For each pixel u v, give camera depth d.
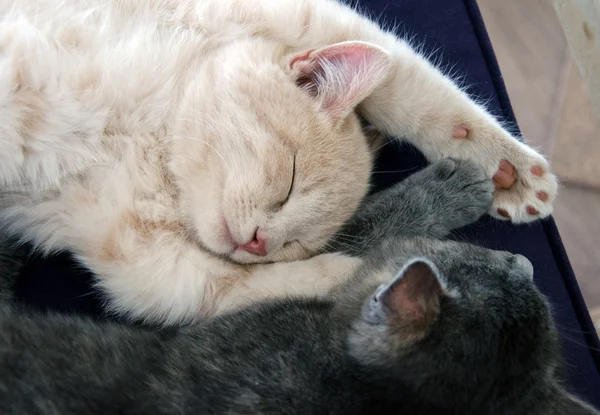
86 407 0.26
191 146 0.34
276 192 0.33
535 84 0.58
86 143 0.33
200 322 0.34
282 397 0.27
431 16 0.47
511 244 0.40
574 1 0.51
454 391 0.27
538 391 0.29
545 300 0.32
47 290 0.37
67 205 0.34
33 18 0.33
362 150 0.37
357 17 0.40
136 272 0.33
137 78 0.34
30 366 0.27
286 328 0.30
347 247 0.37
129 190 0.34
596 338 0.39
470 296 0.29
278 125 0.33
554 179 0.39
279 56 0.36
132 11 0.36
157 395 0.27
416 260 0.26
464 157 0.39
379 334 0.28
